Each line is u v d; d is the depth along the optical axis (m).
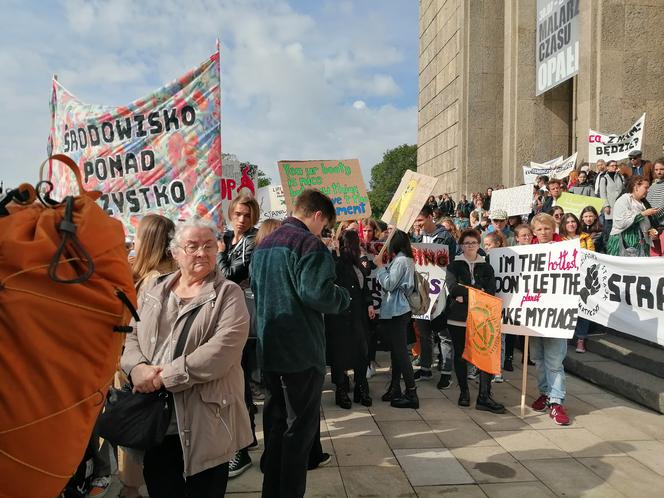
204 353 2.47
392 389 5.56
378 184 87.94
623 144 10.55
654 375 5.80
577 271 4.88
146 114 4.51
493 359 5.09
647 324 5.22
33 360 1.66
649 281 5.21
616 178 9.38
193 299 2.67
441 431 4.77
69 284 1.72
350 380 6.61
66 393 1.72
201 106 4.45
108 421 2.47
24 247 1.66
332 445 4.46
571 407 5.40
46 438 1.68
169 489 2.61
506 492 3.63
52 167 5.00
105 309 1.81
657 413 5.19
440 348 6.19
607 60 11.87
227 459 2.58
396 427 4.88
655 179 7.28
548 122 17.30
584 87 12.19
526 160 17.31
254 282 3.28
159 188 4.52
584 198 8.58
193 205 4.47
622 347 6.46
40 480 1.69
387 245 5.46
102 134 4.61
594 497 3.56
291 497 3.08
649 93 11.93
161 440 2.46
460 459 4.16
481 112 20.55
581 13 12.35
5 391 1.62
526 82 17.31
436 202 20.25
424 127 27.44
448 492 3.64
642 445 4.42
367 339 5.58
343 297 3.17
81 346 1.75
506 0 17.86
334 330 5.32
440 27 24.50
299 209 3.37
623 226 7.03
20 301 1.64
